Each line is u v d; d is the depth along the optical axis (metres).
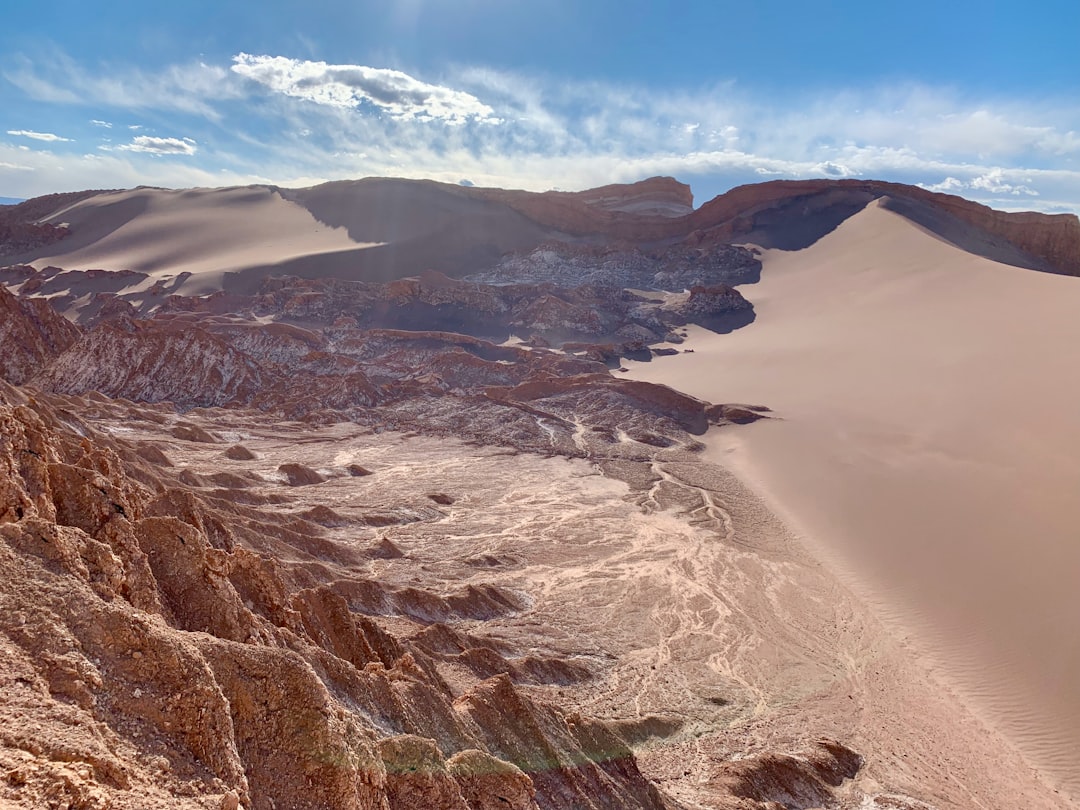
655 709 31.16
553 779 18.02
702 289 144.00
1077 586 39.91
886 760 28.70
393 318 133.75
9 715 7.93
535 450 77.12
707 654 36.91
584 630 38.94
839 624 40.81
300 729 11.25
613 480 68.12
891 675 35.41
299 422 83.56
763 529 56.19
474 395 94.81
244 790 9.70
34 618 9.67
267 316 130.75
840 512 57.16
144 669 9.91
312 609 22.56
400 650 25.17
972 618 39.50
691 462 74.12
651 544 52.56
